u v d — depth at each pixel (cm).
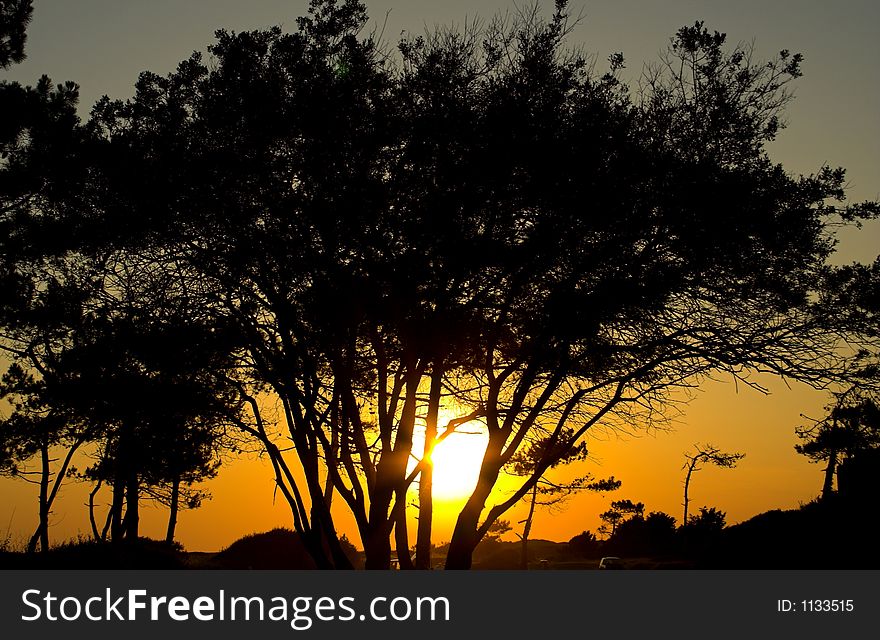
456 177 1441
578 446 2234
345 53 1572
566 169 1435
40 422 2525
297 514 1592
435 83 1519
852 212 1552
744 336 1558
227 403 1666
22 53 2403
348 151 1497
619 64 1576
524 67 1517
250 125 1505
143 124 1612
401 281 1420
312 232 1485
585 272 1479
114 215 1523
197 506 3709
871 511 3750
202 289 1567
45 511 3145
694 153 1520
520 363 1552
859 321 1548
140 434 1688
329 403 1534
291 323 1488
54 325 1627
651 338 1534
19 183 1773
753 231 1485
